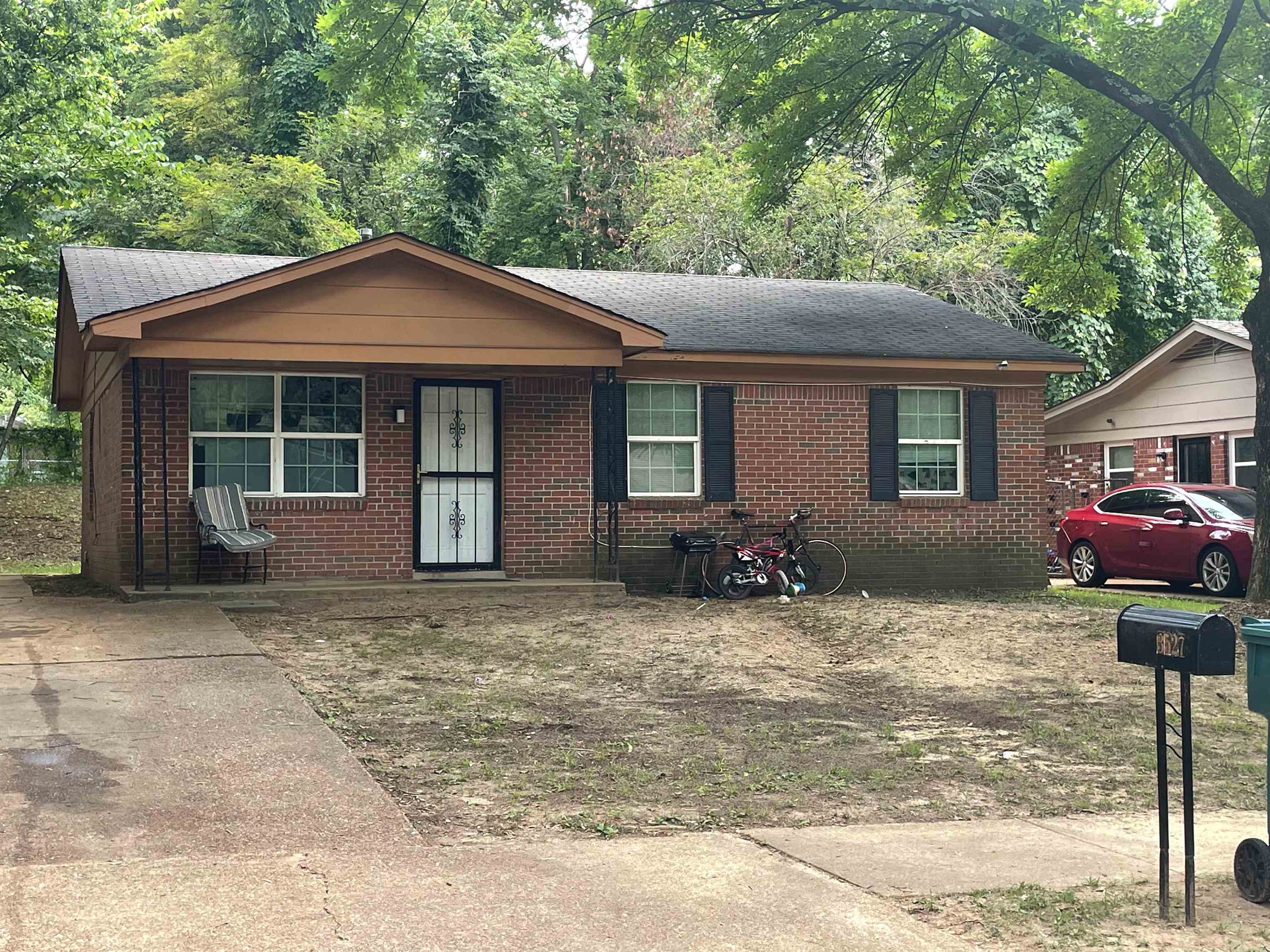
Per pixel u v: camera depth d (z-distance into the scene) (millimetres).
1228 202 14625
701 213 29734
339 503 15000
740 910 4848
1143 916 4934
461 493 15688
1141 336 32344
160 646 10547
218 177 32719
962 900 5078
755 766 7547
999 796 7051
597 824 6199
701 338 16266
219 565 14523
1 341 25203
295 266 13305
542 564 15805
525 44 36031
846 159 29844
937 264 29422
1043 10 14625
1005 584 17719
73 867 5086
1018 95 18031
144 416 14281
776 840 5973
